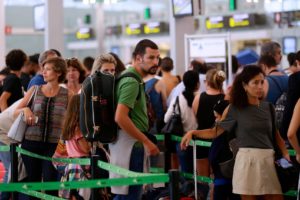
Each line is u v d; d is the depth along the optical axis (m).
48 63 7.51
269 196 6.39
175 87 10.03
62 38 14.55
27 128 7.52
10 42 24.78
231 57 12.16
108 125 6.23
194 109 8.47
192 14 12.98
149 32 22.70
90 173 6.75
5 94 8.77
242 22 18.69
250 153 6.31
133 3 23.56
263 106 6.39
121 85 6.13
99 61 7.11
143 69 6.25
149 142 6.10
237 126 6.40
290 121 6.27
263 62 8.34
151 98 9.47
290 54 8.95
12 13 24.38
